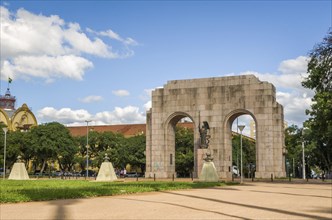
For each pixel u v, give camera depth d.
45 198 23.45
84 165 114.88
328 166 93.19
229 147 65.19
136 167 116.88
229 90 64.69
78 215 16.78
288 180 58.56
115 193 28.52
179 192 31.81
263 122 62.38
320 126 50.78
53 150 94.75
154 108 68.38
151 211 18.42
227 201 23.95
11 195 23.22
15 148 92.94
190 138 102.94
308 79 51.12
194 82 66.75
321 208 20.59
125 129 142.75
